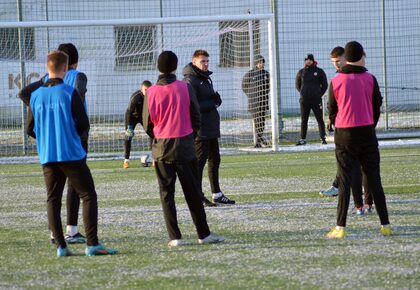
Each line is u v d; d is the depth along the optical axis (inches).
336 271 654.5
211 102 1069.1
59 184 759.7
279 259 713.6
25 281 654.5
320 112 2059.5
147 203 1147.3
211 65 2527.1
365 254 722.8
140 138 2326.5
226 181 1396.4
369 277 629.0
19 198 1251.2
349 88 802.2
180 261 719.7
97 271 685.3
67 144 737.0
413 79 2810.0
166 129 789.9
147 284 628.4
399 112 2812.5
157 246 803.4
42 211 1098.1
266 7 2797.7
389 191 1181.1
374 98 810.2
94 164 1817.2
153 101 791.7
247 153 1958.7
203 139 1064.8
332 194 1149.7
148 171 1616.6
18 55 2317.9
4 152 2119.8
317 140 2230.6
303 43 2847.0
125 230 911.7
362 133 803.4
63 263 727.1
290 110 2893.7
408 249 741.9
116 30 2532.0
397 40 2824.8
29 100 784.9
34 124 768.9
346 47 813.2
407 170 1459.2
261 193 1216.8
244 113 2352.4
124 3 2768.2
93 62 2448.3
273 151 1964.8
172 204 803.4
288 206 1064.8
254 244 796.6
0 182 1494.8
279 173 1488.7
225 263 703.1
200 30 2544.3
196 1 2785.4
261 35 2250.2
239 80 2313.0
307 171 1502.2
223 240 816.9
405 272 642.8
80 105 735.1
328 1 2822.3
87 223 757.3
